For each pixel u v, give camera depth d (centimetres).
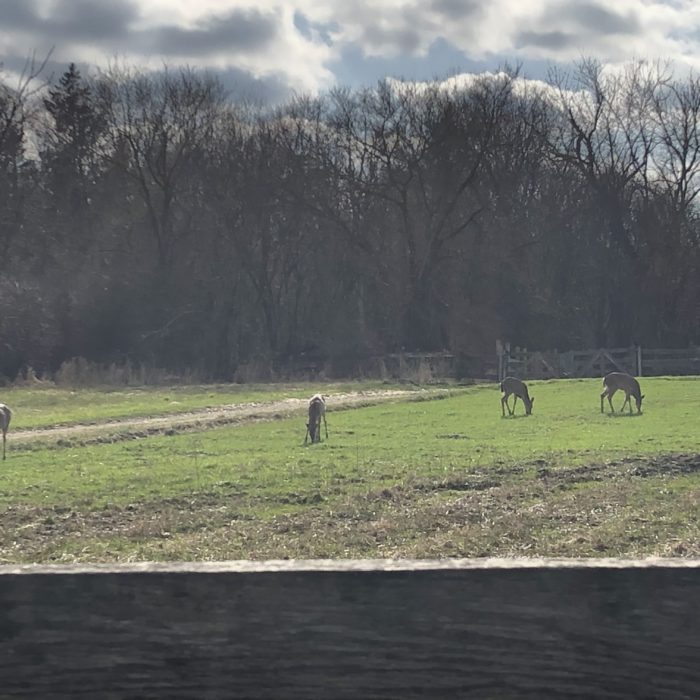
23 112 6744
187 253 7456
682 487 1970
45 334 6588
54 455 2733
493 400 4641
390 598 365
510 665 361
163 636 365
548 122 7812
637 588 361
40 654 364
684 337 7731
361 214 7881
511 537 1490
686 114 7588
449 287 7812
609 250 7781
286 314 7969
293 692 363
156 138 7369
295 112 7619
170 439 3148
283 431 3341
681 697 355
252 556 1377
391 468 2281
